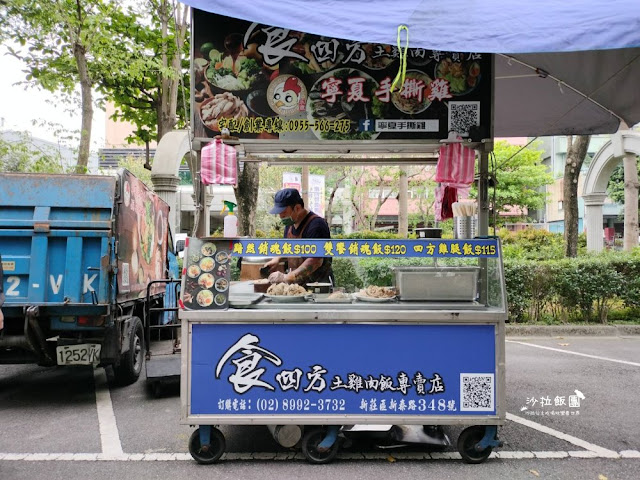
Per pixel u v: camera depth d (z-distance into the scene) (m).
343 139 3.70
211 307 3.28
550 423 4.17
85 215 4.72
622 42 2.78
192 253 3.33
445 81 3.70
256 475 3.18
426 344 3.30
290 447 3.48
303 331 3.28
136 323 5.52
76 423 4.25
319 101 3.69
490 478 3.15
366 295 3.61
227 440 3.80
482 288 3.83
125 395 5.12
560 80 5.13
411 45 2.79
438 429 3.70
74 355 4.72
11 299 4.52
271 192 21.86
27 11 8.70
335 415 3.27
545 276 8.37
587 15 2.88
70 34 8.84
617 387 5.21
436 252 3.41
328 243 3.38
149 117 13.45
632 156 11.58
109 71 10.19
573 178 10.13
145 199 6.13
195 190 3.77
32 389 5.36
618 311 8.68
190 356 3.26
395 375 3.30
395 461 3.40
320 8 2.94
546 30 2.81
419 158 4.70
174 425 4.20
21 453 3.58
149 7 11.24
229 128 3.66
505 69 5.00
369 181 19.83
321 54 3.68
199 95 3.65
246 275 4.55
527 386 5.25
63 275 4.58
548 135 6.30
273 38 3.65
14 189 4.68
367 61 3.69
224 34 3.65
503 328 3.32
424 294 3.51
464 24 2.82
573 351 6.97
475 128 3.70
